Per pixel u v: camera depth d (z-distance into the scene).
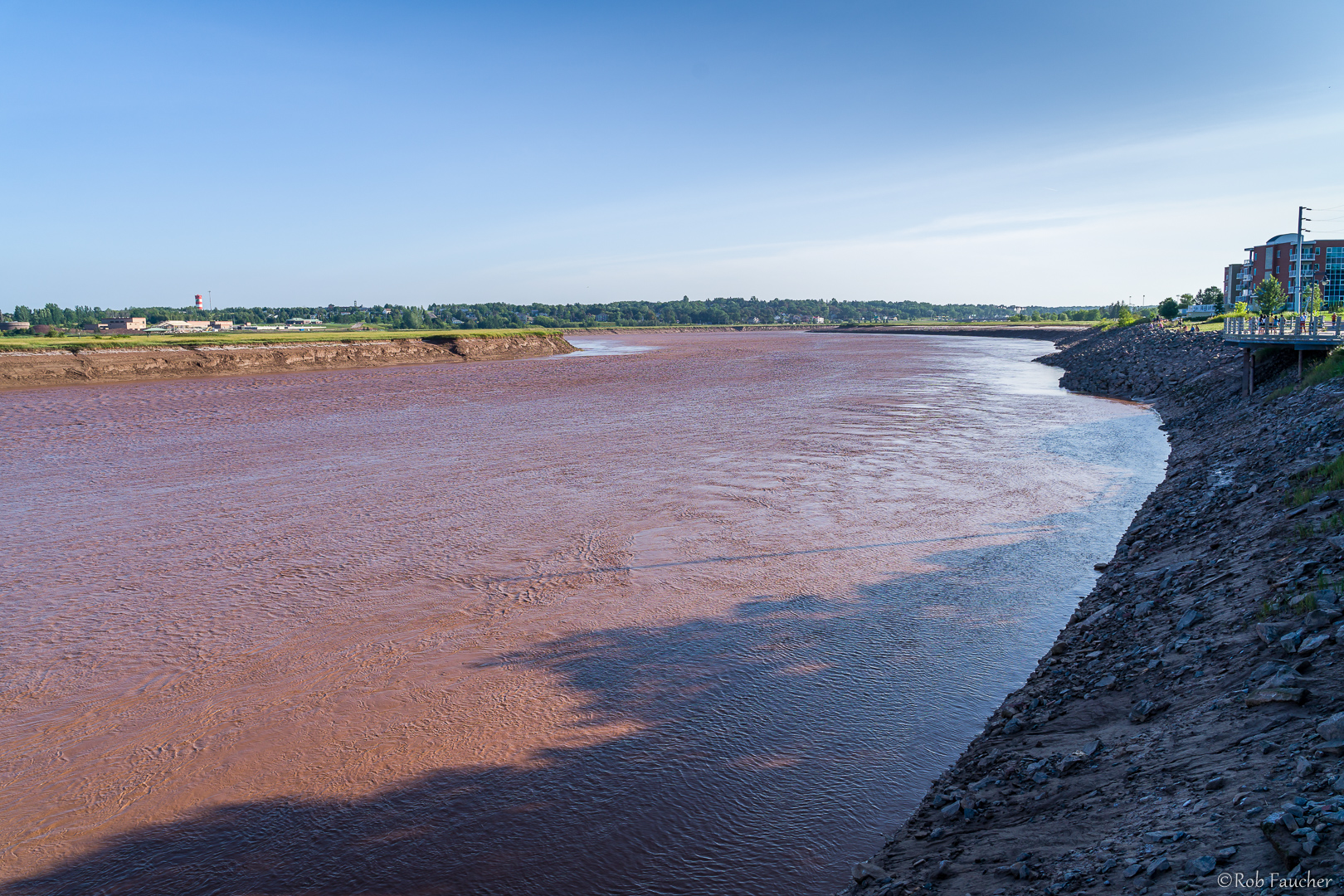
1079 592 15.62
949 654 13.02
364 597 15.81
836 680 12.20
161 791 9.70
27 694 12.05
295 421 40.69
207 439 34.88
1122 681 10.48
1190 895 5.33
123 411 44.56
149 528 20.70
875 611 14.84
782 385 59.72
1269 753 7.06
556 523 20.92
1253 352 36.75
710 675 12.44
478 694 11.94
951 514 21.50
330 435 35.84
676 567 17.44
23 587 16.53
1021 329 168.00
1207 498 19.03
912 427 37.03
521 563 17.80
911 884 7.09
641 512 22.02
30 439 35.00
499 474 27.16
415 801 9.45
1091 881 6.04
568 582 16.62
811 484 25.23
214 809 9.34
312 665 12.93
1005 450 30.81
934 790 9.20
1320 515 13.42
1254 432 25.81
